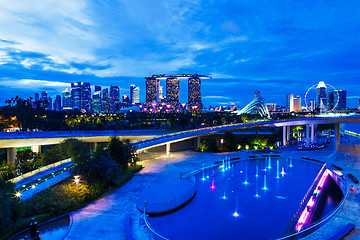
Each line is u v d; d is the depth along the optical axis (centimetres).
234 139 9712
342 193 4559
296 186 5134
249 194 4644
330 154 8538
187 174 5781
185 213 3772
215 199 4378
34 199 3412
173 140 8262
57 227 3128
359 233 2723
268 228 3306
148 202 3669
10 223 2539
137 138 10262
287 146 11019
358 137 14550
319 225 2934
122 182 5019
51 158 5972
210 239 3028
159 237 2928
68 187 3944
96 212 3575
